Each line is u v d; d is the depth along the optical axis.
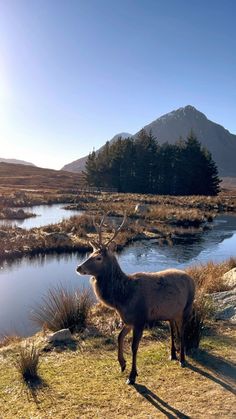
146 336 8.34
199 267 15.16
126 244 24.89
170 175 70.06
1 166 132.75
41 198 51.81
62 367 7.01
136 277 6.66
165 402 5.84
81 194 60.12
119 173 71.12
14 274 16.97
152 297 6.58
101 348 7.82
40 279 16.16
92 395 6.04
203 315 8.43
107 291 6.41
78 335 8.45
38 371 6.85
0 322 11.34
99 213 37.66
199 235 29.19
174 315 6.91
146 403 5.82
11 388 6.30
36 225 30.61
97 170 74.75
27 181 89.06
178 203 50.00
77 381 6.48
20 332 10.61
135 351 6.42
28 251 21.08
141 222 32.44
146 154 70.38
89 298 11.16
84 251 21.75
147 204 46.50
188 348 7.59
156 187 70.31
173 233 29.44
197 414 5.53
